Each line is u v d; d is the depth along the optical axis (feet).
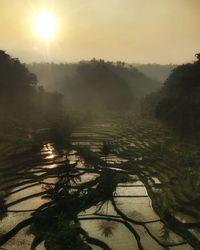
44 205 106.42
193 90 253.03
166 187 120.37
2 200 109.09
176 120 206.08
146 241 86.28
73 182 127.65
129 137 209.67
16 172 139.44
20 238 88.69
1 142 178.09
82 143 197.57
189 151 151.02
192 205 102.58
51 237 84.99
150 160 153.28
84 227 94.68
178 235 88.69
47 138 204.13
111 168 148.05
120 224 96.53
